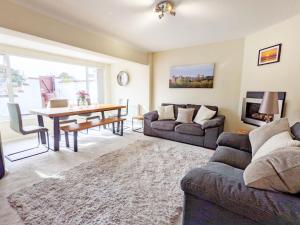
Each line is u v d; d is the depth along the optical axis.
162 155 2.82
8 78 3.78
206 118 3.56
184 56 4.29
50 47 3.79
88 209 1.52
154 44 3.98
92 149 3.11
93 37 3.18
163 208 1.55
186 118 3.79
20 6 2.17
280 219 0.79
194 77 4.18
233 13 2.35
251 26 2.83
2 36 2.98
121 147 3.22
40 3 2.14
